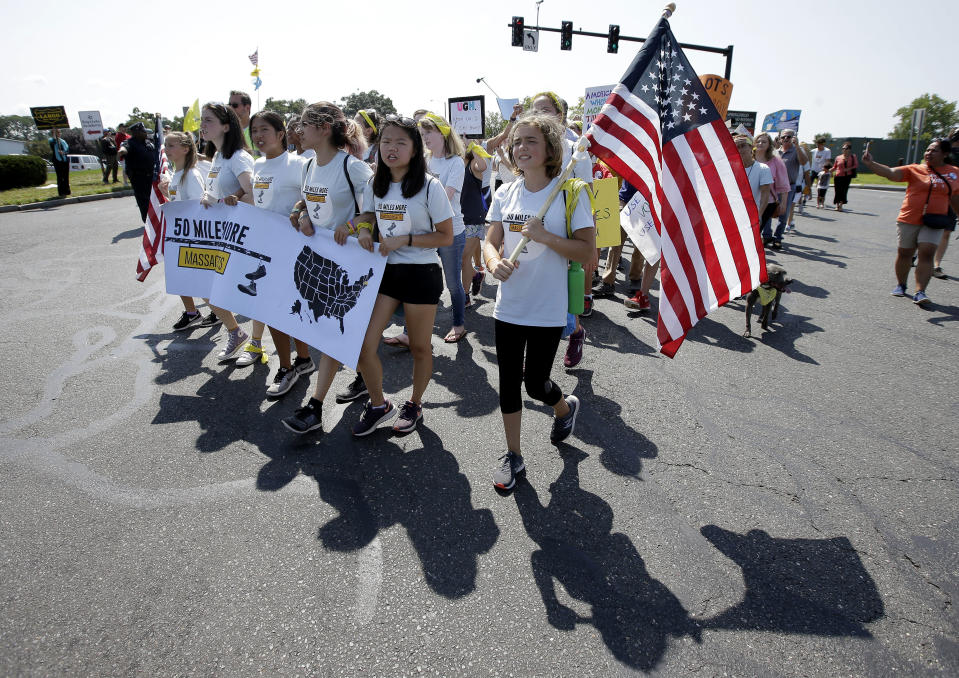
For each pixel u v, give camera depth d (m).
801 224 13.24
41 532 2.76
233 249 4.06
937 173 6.28
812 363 4.90
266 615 2.31
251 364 4.68
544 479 3.23
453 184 4.92
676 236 3.08
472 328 5.77
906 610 2.35
